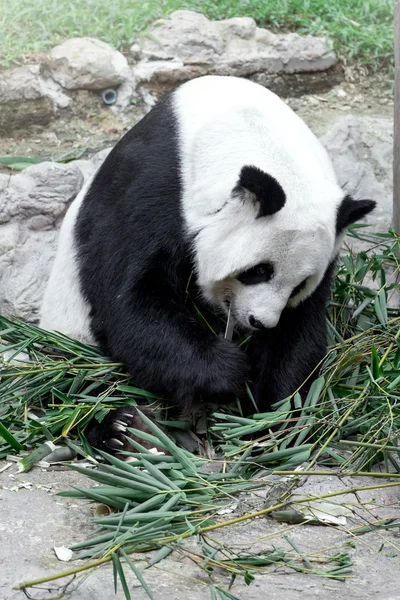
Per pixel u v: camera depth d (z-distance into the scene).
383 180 12.71
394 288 10.27
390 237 10.38
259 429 7.60
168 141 8.38
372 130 13.20
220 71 13.55
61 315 9.38
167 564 6.22
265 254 7.79
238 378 8.28
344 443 7.53
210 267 8.09
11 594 5.72
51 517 6.78
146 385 8.45
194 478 7.10
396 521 6.99
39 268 11.02
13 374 8.17
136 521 6.32
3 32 13.08
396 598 5.89
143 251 8.27
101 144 12.71
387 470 7.62
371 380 7.91
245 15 14.74
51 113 12.77
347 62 14.45
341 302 9.91
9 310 10.80
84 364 8.54
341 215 8.20
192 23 13.62
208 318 9.18
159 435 7.18
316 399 8.13
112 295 8.48
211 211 7.99
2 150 12.42
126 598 5.47
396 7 10.47
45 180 11.30
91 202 9.08
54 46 13.22
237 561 6.20
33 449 8.02
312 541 6.70
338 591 5.98
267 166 7.92
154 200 8.20
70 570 5.73
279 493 7.21
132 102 13.12
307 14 15.05
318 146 8.75
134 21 13.74
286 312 8.72
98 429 8.37
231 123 8.20
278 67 13.91
